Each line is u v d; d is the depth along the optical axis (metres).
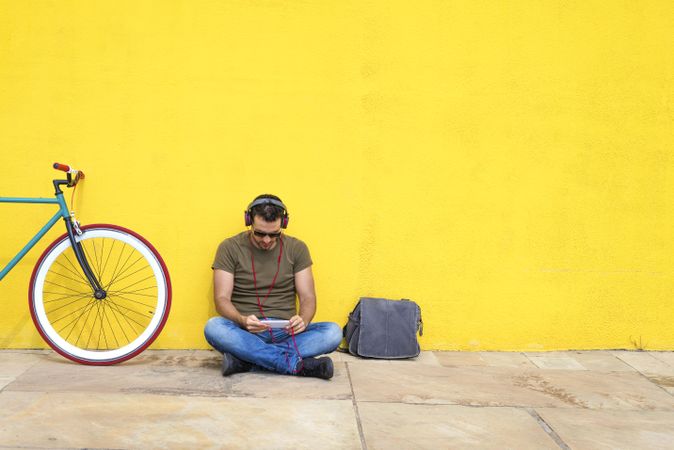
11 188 3.90
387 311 3.89
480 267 4.05
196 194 3.95
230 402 2.98
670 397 3.26
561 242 4.07
